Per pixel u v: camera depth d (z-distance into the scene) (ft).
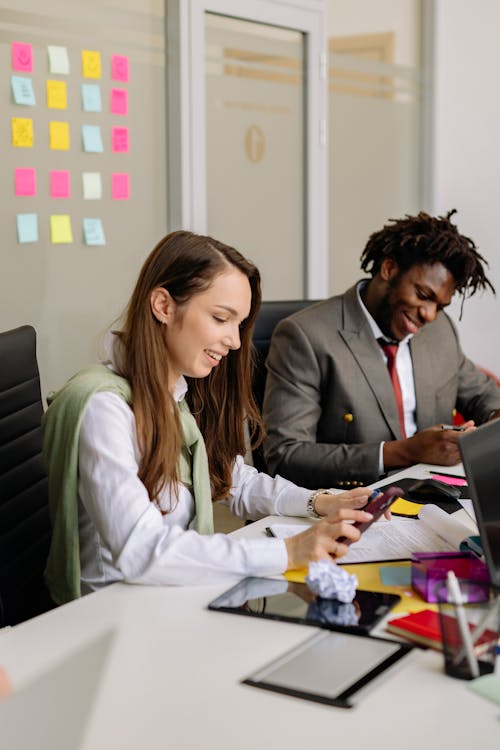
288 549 4.70
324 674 3.50
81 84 10.04
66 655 3.73
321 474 7.29
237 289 5.11
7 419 5.29
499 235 15.65
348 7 13.56
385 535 5.22
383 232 7.84
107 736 3.09
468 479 4.28
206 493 5.40
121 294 10.71
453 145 15.39
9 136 9.39
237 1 11.65
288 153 12.85
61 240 10.00
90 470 4.83
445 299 7.65
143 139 10.83
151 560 4.52
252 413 5.92
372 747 2.99
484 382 9.10
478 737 3.05
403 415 8.05
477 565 4.43
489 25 15.06
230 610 4.16
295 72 12.78
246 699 3.33
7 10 9.27
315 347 7.75
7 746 3.18
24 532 5.41
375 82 14.19
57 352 10.09
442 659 3.62
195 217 11.39
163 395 5.08
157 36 10.89
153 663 3.64
